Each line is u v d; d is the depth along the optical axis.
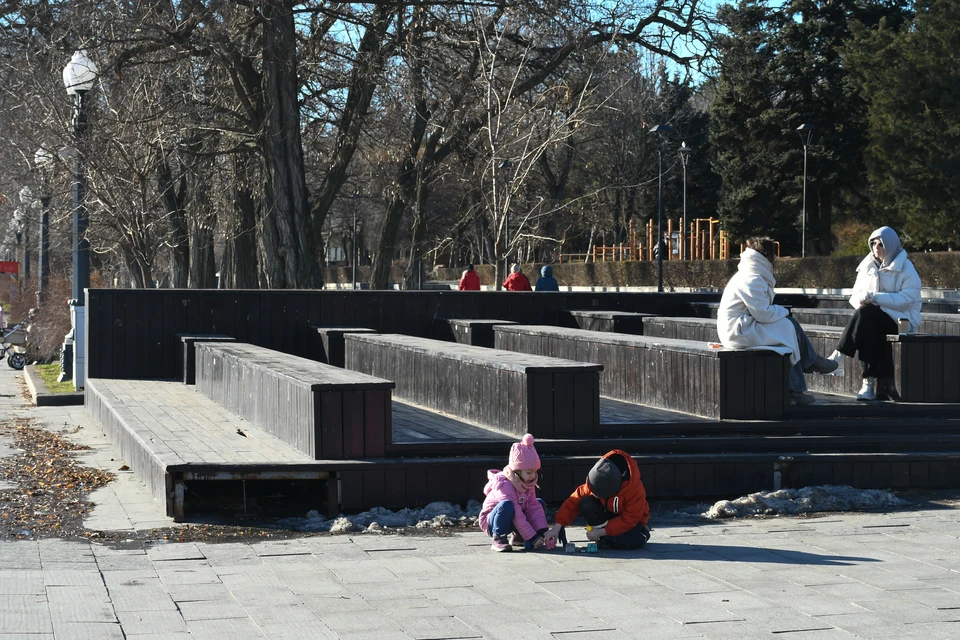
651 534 9.32
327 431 10.03
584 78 32.25
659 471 10.75
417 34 31.95
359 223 80.50
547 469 10.38
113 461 12.80
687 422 11.15
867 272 12.45
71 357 23.41
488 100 29.94
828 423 11.47
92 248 32.62
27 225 37.25
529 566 7.99
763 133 61.28
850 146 58.91
